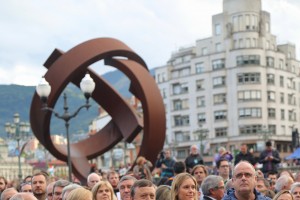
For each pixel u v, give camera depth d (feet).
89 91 62.90
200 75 323.57
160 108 73.72
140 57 75.25
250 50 310.24
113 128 77.97
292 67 336.90
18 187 50.93
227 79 314.14
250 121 306.35
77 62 69.15
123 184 31.50
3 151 343.26
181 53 342.44
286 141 318.04
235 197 24.79
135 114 74.69
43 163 296.10
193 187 26.25
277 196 26.96
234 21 318.45
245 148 59.57
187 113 329.11
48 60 73.77
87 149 77.41
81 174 74.43
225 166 41.39
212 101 318.04
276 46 333.01
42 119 69.92
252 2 317.63
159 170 73.15
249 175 24.21
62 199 28.55
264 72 313.12
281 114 320.70
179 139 333.01
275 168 61.77
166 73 344.08
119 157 242.17
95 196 28.81
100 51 70.59
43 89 63.93
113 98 75.51
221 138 311.88
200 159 56.90
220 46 321.73
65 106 65.41
